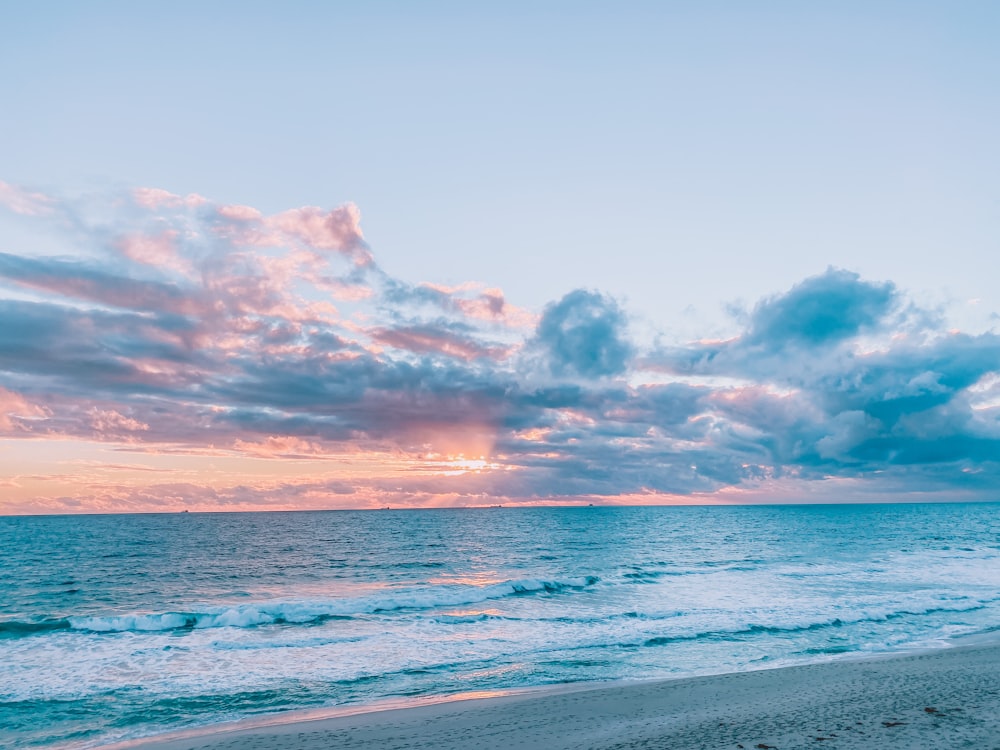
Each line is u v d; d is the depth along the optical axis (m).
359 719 12.89
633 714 12.59
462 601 29.89
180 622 24.22
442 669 17.59
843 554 57.28
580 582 36.09
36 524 134.88
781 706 12.59
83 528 116.25
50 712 13.95
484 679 16.58
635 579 38.34
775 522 138.25
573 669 17.59
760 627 23.09
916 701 12.50
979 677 14.74
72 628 23.55
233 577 43.69
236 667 17.78
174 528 116.81
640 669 17.62
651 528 115.56
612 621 24.36
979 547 65.00
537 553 62.88
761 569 44.06
